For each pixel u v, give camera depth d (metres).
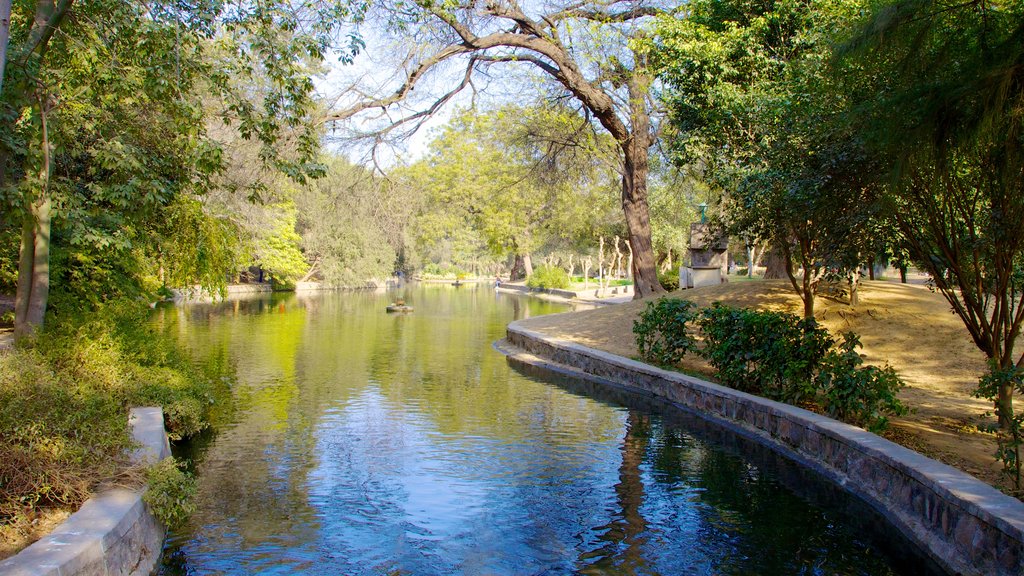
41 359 6.99
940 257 8.15
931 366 11.62
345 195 20.11
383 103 18.12
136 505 4.95
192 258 12.71
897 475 6.12
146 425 7.02
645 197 22.44
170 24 8.16
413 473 7.72
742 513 6.53
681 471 7.88
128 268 15.17
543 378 14.58
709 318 12.57
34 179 8.48
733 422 10.02
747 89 13.16
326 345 19.69
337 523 6.21
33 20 8.62
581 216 40.28
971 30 6.20
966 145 6.26
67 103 9.06
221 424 9.95
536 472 7.81
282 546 5.68
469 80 20.16
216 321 26.50
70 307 12.52
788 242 13.29
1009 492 5.79
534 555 5.55
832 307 14.99
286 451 8.55
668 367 13.24
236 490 7.07
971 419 8.81
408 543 5.79
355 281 51.72
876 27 6.29
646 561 5.46
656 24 15.49
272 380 13.81
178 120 9.09
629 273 61.25
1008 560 4.42
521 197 41.72
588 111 22.66
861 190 8.08
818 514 6.52
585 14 20.78
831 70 7.34
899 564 5.41
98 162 9.68
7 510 4.54
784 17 13.56
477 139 42.00
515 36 19.05
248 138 8.97
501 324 27.17
